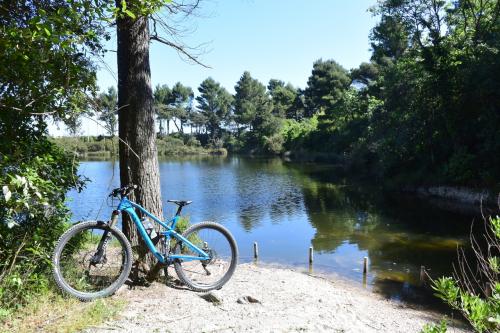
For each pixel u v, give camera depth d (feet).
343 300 19.21
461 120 78.84
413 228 54.75
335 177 122.21
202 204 77.10
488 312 7.57
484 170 71.41
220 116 328.90
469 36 87.61
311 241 48.24
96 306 12.79
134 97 16.11
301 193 91.35
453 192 77.15
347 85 221.87
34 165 13.08
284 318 13.55
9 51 12.39
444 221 59.16
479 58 73.97
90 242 17.11
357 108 154.81
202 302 14.11
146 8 13.47
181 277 15.21
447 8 90.53
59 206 14.53
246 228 56.54
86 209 62.49
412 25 92.32
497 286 7.86
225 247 16.49
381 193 89.04
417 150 90.58
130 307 13.28
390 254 41.57
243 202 79.51
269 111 275.80
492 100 71.10
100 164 123.95
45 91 14.19
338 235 51.16
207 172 145.18
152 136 16.66
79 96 14.89
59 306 12.66
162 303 13.75
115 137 15.25
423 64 81.35
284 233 53.06
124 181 16.30
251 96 320.70
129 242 15.34
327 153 187.93
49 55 13.57
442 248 43.86
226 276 15.94
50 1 14.32
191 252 16.10
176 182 114.32
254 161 206.39
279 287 17.74
